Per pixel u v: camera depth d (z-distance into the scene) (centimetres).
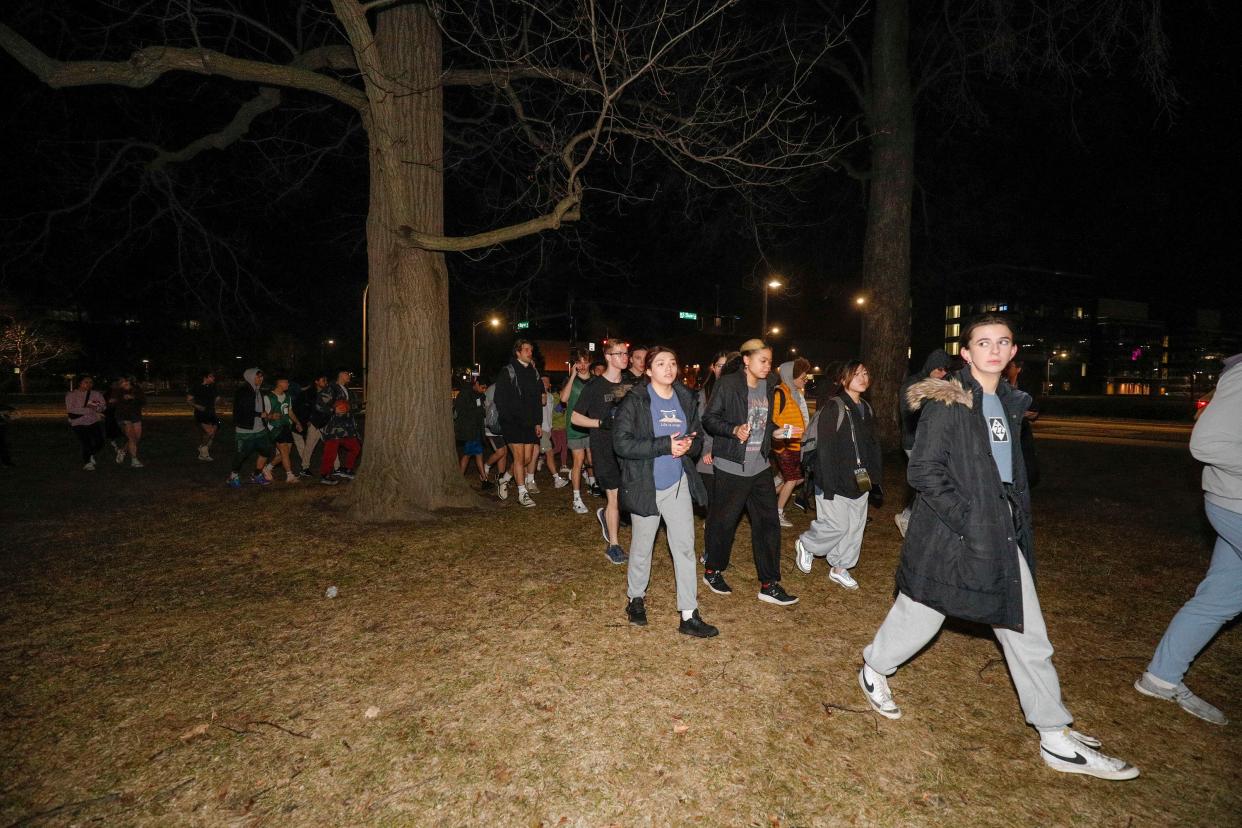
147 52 622
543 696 339
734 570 560
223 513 766
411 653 389
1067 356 8794
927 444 279
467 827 246
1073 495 945
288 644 402
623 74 811
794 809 257
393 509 734
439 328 784
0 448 1197
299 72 694
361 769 279
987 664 381
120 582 518
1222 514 318
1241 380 315
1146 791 268
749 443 463
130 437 1200
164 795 262
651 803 259
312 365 5928
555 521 725
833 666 375
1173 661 332
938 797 264
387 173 673
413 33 754
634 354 618
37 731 306
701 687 349
